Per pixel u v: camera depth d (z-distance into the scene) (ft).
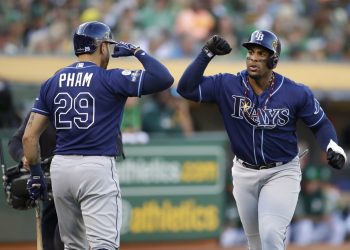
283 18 159.22
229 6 160.04
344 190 147.33
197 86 71.51
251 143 71.61
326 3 166.81
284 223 70.85
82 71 67.31
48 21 147.84
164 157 120.16
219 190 122.31
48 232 80.69
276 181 72.23
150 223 120.16
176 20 150.92
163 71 66.33
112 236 66.64
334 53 159.22
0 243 112.27
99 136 66.54
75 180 66.54
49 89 67.67
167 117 130.62
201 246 122.52
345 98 144.05
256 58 68.95
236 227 128.26
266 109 70.44
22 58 131.85
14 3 148.56
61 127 67.15
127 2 152.35
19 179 73.82
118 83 66.44
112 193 66.90
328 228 135.85
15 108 126.21
